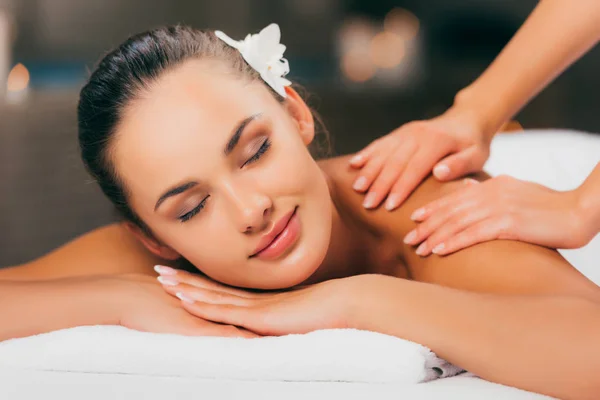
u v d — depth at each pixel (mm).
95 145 1072
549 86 3955
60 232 2691
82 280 1046
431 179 1190
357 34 4562
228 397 772
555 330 815
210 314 957
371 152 1218
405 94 4496
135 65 1036
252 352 828
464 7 4559
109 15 4477
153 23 4559
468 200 1070
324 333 839
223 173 993
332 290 912
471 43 4594
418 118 4348
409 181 1175
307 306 911
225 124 994
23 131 3680
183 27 1116
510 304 854
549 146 1652
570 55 1249
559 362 799
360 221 1226
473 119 1248
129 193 1076
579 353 797
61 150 3496
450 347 832
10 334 969
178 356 836
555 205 1025
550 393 810
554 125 3971
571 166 1616
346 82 4566
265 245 1013
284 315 917
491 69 1292
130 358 845
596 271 1357
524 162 1627
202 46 1062
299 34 4707
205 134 987
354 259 1262
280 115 1065
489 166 1630
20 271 1195
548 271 957
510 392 790
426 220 1098
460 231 1058
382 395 760
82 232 2688
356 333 831
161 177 1005
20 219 2826
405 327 854
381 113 4332
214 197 1005
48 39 4375
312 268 1042
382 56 4547
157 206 1031
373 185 1195
